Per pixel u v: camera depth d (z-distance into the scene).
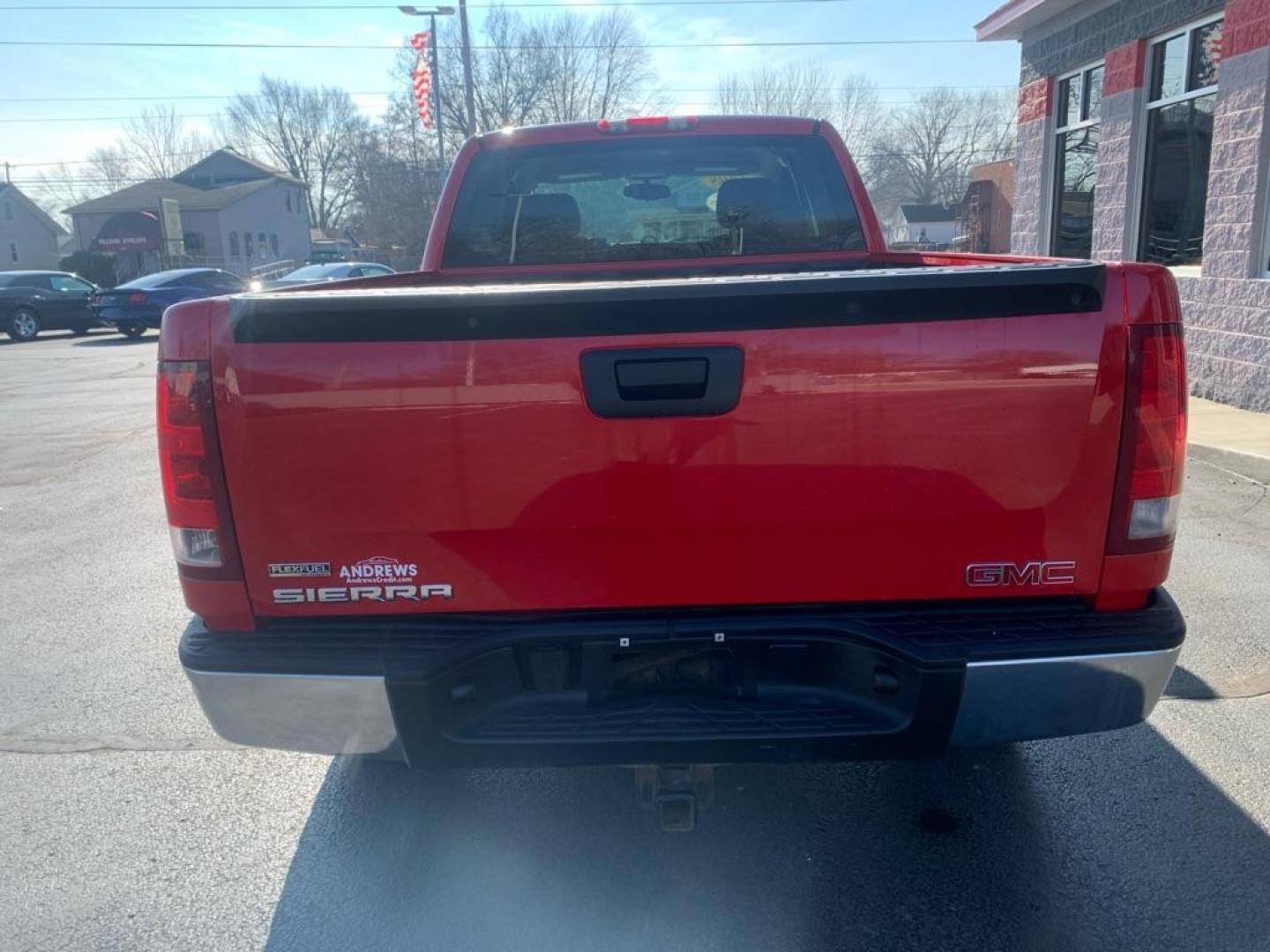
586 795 3.38
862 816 3.20
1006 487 2.30
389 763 3.60
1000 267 2.31
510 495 2.33
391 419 2.30
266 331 2.28
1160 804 3.22
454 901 2.85
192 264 56.03
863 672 2.41
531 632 2.39
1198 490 6.67
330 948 2.67
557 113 50.97
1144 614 2.39
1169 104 10.36
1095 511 2.33
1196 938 2.62
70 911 2.84
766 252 4.68
